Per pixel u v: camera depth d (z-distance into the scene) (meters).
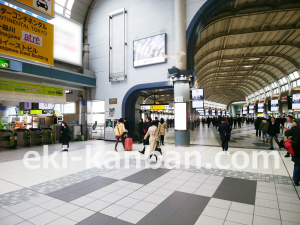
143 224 2.80
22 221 2.90
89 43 14.95
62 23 12.34
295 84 32.56
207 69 34.88
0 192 4.09
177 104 10.33
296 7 14.79
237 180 4.75
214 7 10.75
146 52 12.09
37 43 6.62
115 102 13.43
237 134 17.14
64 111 16.66
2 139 10.27
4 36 5.77
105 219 2.96
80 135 14.06
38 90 11.87
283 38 22.75
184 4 10.62
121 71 13.27
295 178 4.30
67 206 3.41
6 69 8.93
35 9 5.50
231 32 19.98
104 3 14.23
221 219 2.93
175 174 5.28
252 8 15.14
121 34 13.40
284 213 3.10
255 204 3.43
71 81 12.44
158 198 3.73
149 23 12.22
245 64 33.62
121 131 9.18
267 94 47.88
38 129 12.04
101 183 4.61
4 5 5.80
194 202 3.54
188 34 10.73
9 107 20.89
